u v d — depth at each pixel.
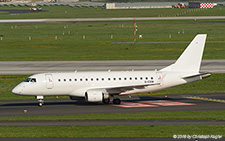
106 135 146.12
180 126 159.25
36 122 169.38
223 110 191.62
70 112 191.38
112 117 176.75
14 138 143.75
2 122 170.00
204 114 182.12
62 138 143.25
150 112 188.12
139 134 147.25
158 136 144.50
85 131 152.62
